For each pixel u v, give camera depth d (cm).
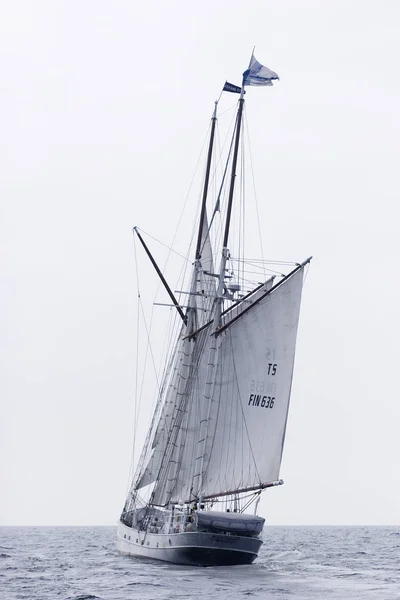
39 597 9019
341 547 19338
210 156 13888
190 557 11075
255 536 11100
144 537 12231
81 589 9575
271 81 12975
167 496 12812
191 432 12775
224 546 10962
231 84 13038
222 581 9994
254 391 12181
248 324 12294
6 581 10544
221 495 12262
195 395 12825
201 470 12362
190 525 11081
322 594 9175
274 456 11912
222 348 12512
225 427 12356
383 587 9850
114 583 9950
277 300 12100
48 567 12362
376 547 19325
